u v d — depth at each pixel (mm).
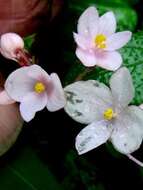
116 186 101
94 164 100
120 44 89
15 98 85
